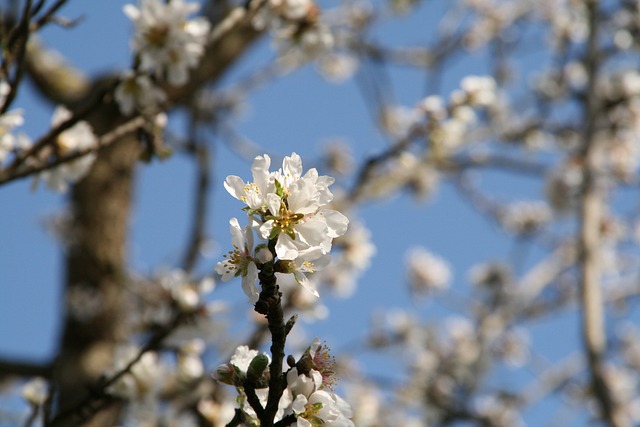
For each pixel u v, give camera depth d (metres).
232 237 2.48
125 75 4.53
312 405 2.49
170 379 5.63
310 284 2.49
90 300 7.25
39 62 8.75
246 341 5.57
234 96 9.63
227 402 5.66
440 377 11.04
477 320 12.31
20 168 4.26
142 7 4.62
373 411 9.28
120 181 7.93
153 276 7.80
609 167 11.76
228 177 2.52
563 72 11.90
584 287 7.58
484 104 7.03
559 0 12.77
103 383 4.12
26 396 4.33
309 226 2.47
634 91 10.83
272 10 5.32
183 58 4.68
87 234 7.69
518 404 10.65
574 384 11.08
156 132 4.75
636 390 12.19
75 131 4.61
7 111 4.02
